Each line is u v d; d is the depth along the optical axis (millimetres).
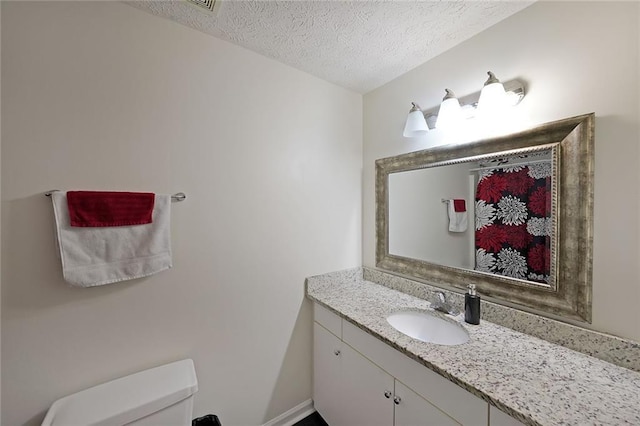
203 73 1313
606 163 930
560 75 1038
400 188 1720
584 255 972
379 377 1189
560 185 1030
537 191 1111
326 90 1781
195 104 1294
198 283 1316
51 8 987
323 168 1775
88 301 1062
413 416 1028
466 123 1359
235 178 1418
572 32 1005
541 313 1110
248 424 1502
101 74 1076
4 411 936
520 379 838
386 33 1310
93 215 1032
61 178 1005
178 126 1251
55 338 1005
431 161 1520
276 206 1567
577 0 992
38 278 976
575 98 1001
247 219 1463
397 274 1770
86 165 1050
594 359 942
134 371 1161
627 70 888
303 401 1720
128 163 1134
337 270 1859
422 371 992
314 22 1233
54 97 991
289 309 1637
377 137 1881
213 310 1363
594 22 954
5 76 918
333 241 1839
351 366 1366
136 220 1117
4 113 917
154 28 1188
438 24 1245
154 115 1191
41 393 986
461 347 1031
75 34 1027
